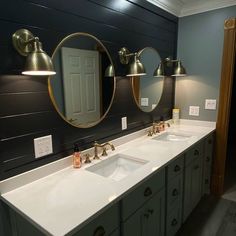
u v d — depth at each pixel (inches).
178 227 73.7
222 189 101.3
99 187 45.6
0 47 42.1
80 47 57.8
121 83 74.2
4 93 43.6
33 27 46.8
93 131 65.2
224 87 92.4
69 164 57.4
